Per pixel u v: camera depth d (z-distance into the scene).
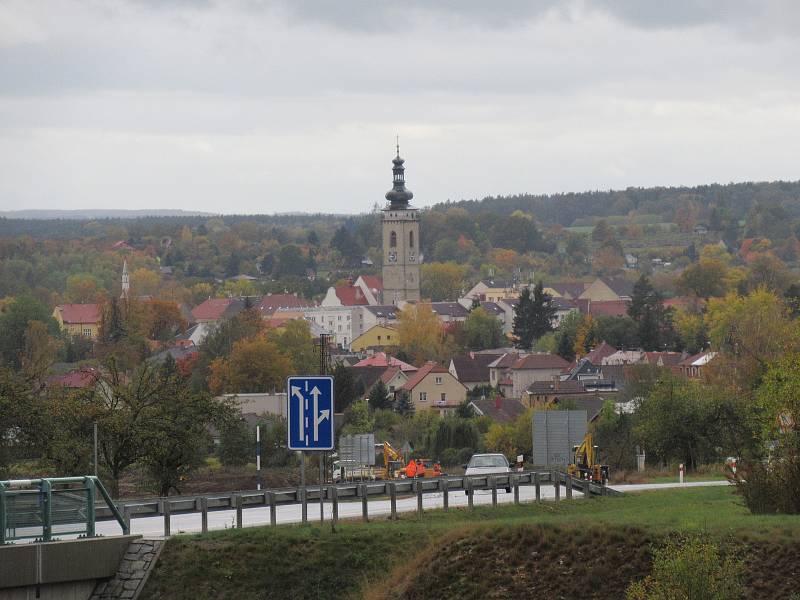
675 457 147.12
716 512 75.69
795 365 88.44
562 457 124.38
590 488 94.12
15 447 115.31
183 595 63.88
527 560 64.69
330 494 76.75
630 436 153.62
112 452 115.62
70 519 64.44
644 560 63.69
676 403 147.88
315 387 62.12
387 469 147.25
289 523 73.19
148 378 119.00
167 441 113.62
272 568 65.50
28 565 61.69
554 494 99.38
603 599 62.31
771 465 75.94
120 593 64.19
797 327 139.00
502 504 85.75
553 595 62.78
